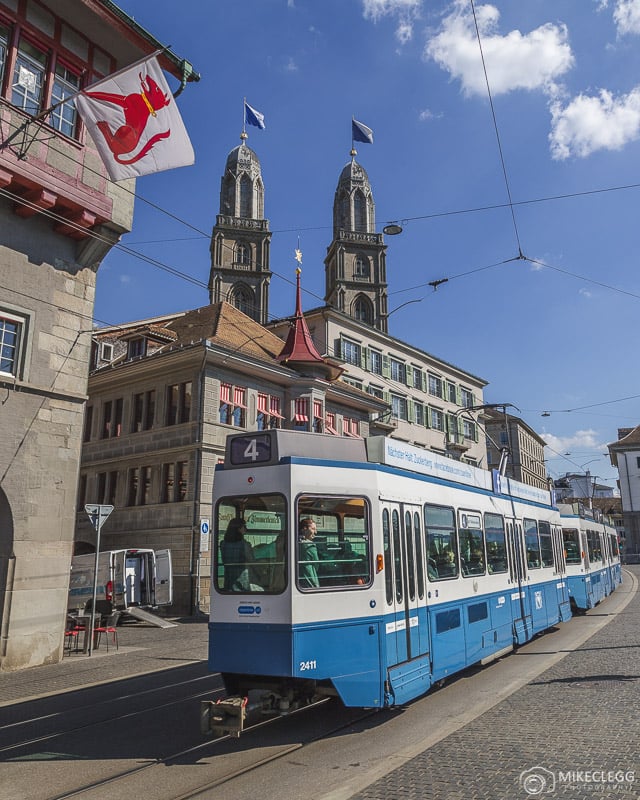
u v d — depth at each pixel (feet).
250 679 25.67
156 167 39.65
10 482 44.62
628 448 269.44
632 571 170.60
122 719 28.91
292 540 24.94
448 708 28.78
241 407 96.32
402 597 28.68
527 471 278.26
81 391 50.39
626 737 22.50
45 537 46.29
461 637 34.04
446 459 37.04
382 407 124.67
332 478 26.73
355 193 257.96
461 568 35.53
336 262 243.19
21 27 47.01
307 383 104.58
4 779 21.17
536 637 52.11
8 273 46.21
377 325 238.68
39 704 32.81
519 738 23.07
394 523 29.09
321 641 24.71
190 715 29.19
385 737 24.47
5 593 43.52
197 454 88.28
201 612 83.82
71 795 19.54
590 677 33.86
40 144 47.11
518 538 47.50
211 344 89.10
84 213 49.34
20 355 46.57
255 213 263.90
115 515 96.12
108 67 53.42
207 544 86.22
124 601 72.33
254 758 22.45
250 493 26.40
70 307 50.47
